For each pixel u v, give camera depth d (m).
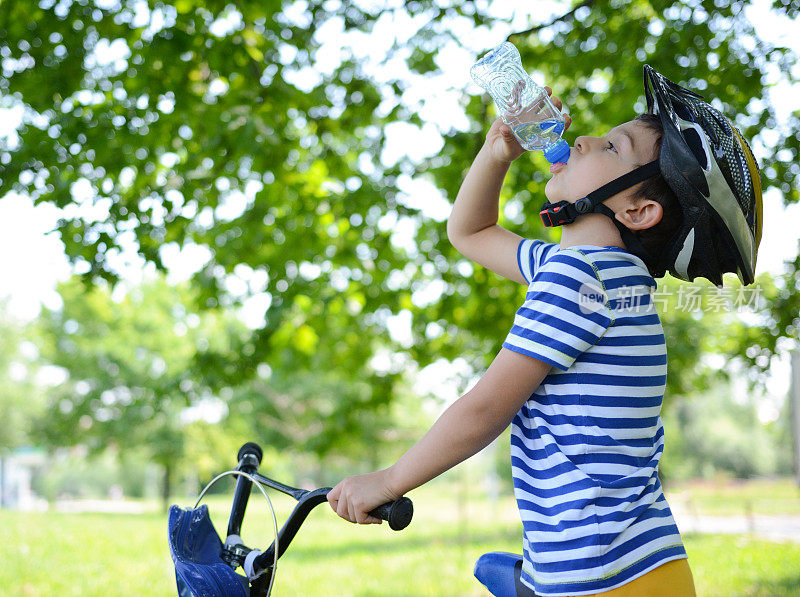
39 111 5.41
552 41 5.63
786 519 18.62
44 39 5.32
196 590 1.29
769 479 50.12
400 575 10.91
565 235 1.50
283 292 6.95
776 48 5.17
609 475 1.29
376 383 9.00
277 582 10.32
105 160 5.34
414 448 1.34
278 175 5.87
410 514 1.33
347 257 6.70
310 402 23.47
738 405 55.91
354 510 1.34
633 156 1.42
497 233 1.76
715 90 5.05
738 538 13.99
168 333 23.89
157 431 25.42
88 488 55.03
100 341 25.14
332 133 5.89
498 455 33.66
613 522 1.27
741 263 1.41
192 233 6.26
